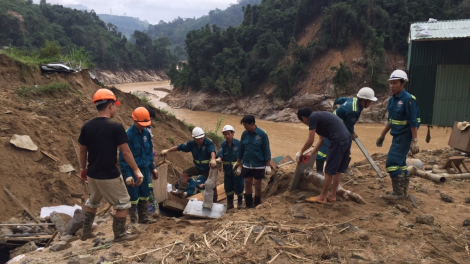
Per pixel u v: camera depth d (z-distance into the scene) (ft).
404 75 17.99
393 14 157.69
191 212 20.11
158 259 13.26
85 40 332.80
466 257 13.26
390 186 21.15
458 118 38.50
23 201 24.26
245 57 176.35
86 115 35.86
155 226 17.01
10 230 20.59
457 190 20.99
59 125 32.53
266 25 185.98
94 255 13.96
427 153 31.48
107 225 20.07
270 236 14.30
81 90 42.04
